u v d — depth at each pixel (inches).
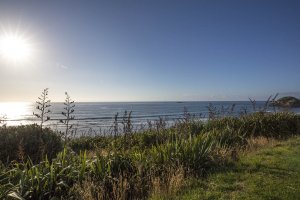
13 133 383.6
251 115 621.0
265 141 488.1
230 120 579.8
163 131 487.2
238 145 431.5
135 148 385.7
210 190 255.8
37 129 400.5
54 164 263.0
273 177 289.1
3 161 362.6
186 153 323.0
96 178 262.4
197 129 511.5
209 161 331.9
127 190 257.9
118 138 432.5
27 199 226.1
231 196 239.8
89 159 297.7
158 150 329.4
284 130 590.2
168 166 298.4
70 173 256.7
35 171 253.9
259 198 234.2
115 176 273.7
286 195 240.2
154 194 247.4
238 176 291.3
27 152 371.6
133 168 290.8
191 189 259.3
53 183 242.8
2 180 240.4
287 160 356.8
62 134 421.7
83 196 230.2
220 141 414.9
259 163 339.3
